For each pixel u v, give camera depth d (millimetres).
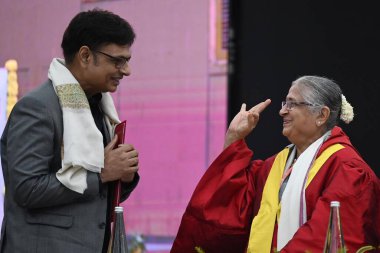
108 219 6219
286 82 10125
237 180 6742
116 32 6039
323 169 6434
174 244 6879
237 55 10219
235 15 10219
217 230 6727
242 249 6824
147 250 10172
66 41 6121
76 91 6027
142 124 10297
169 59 10281
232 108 10141
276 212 6512
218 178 6797
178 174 10180
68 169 5895
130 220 10234
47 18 10633
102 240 6031
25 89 10633
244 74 10227
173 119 10234
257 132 10180
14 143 5898
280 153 6906
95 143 5992
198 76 10219
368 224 6234
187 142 10188
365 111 9797
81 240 5953
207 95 10180
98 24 6031
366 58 9875
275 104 10156
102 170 6051
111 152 6102
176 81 10266
